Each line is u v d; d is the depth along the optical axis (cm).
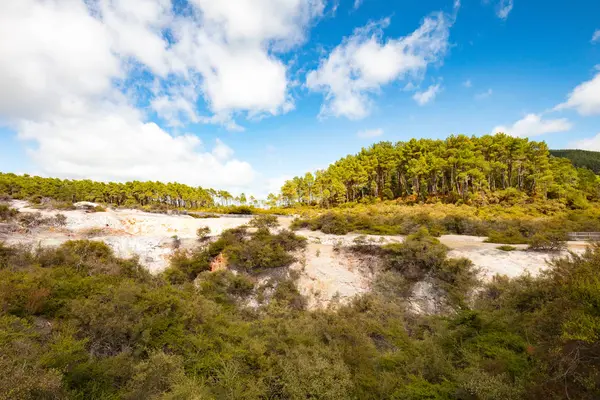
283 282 2039
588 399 512
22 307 848
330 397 688
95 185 8231
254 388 704
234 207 6109
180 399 600
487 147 5562
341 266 2144
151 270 2411
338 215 3372
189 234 3170
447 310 1536
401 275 1881
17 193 5950
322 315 1388
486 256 1919
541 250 1934
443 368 767
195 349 847
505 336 834
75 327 776
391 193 6141
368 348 966
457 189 5403
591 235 2333
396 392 726
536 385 577
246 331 1038
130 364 688
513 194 4766
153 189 8506
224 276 1988
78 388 617
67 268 1294
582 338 544
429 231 2775
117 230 3197
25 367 543
